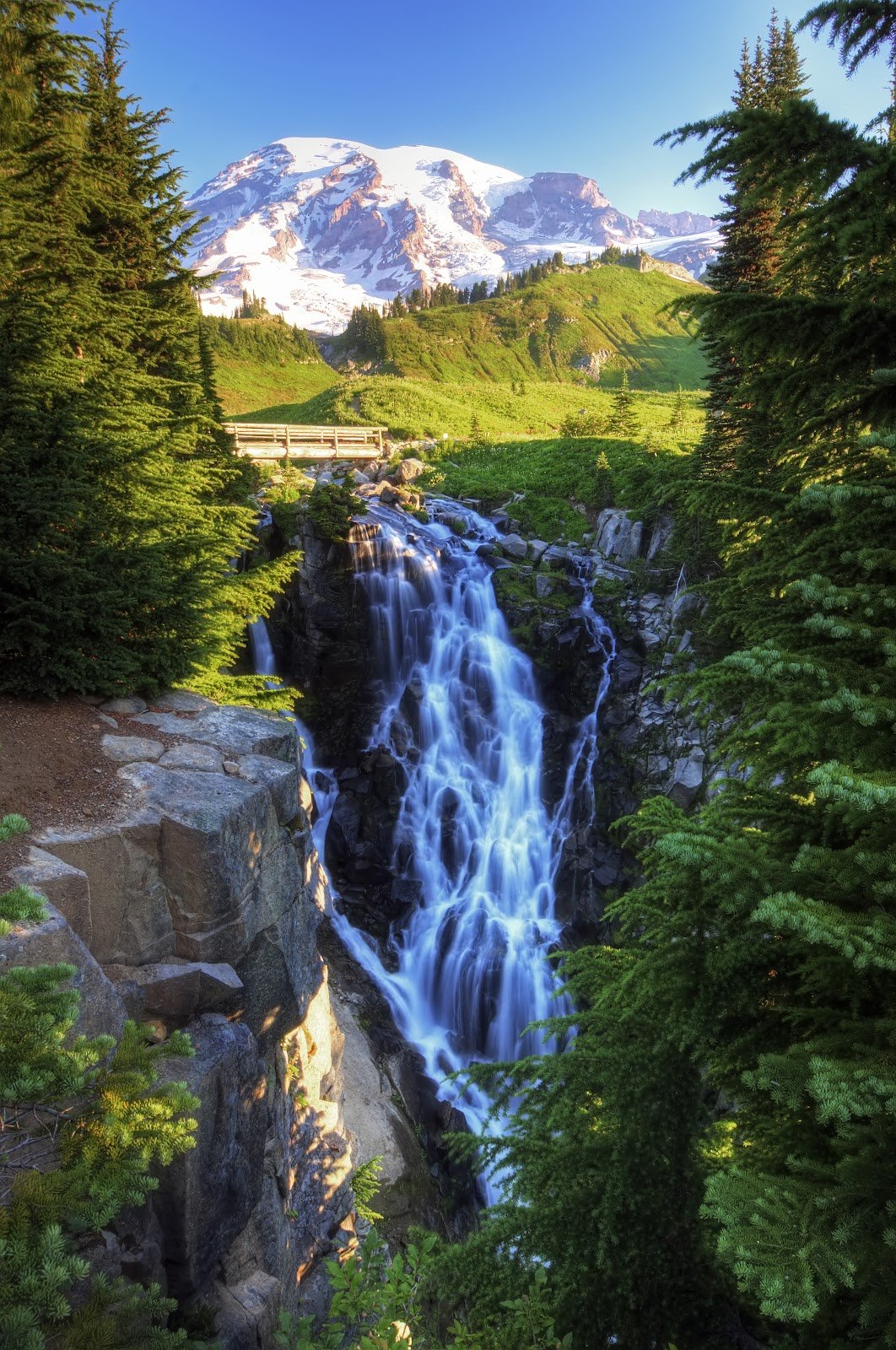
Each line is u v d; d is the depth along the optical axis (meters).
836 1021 5.27
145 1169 4.12
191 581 10.99
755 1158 6.14
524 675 30.12
